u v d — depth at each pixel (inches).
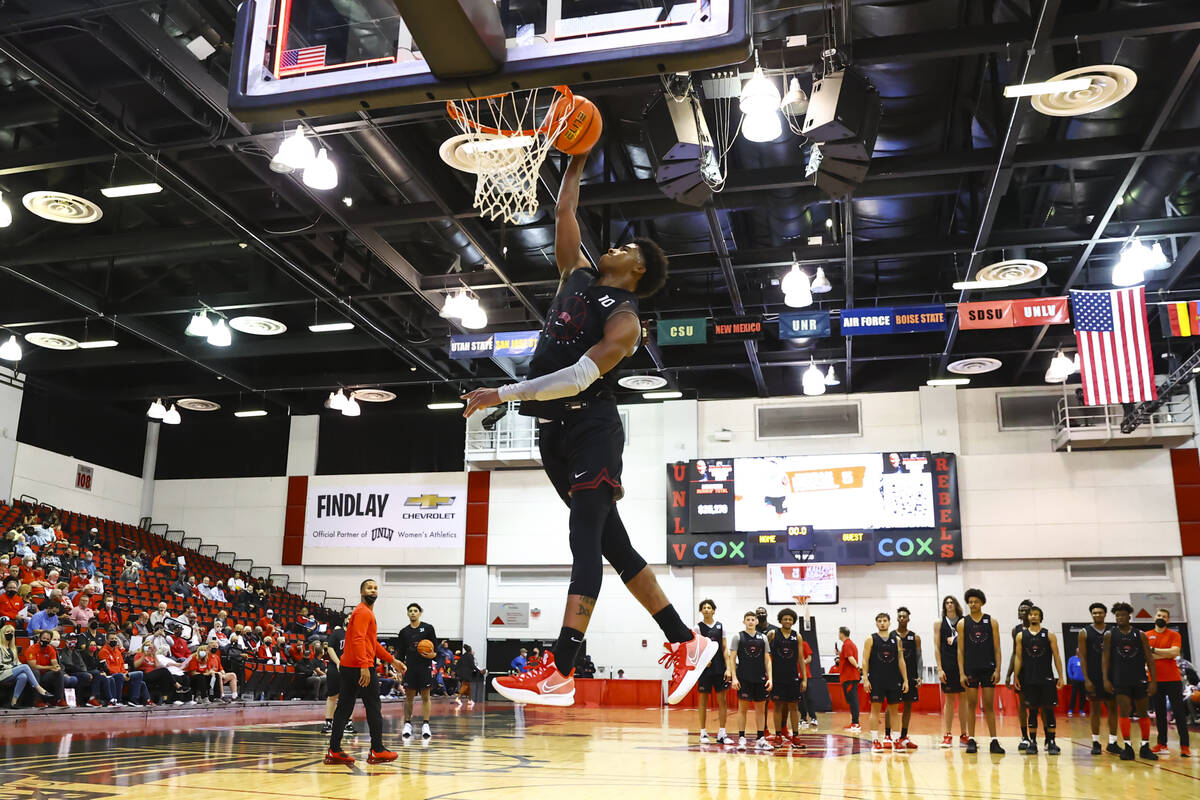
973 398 960.3
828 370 978.7
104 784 250.1
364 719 649.6
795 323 711.7
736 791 268.8
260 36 141.9
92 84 477.7
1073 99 392.5
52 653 541.6
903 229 681.0
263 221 620.1
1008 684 449.4
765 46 427.8
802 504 943.0
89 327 827.4
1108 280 715.4
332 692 479.5
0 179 585.3
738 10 127.3
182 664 671.1
